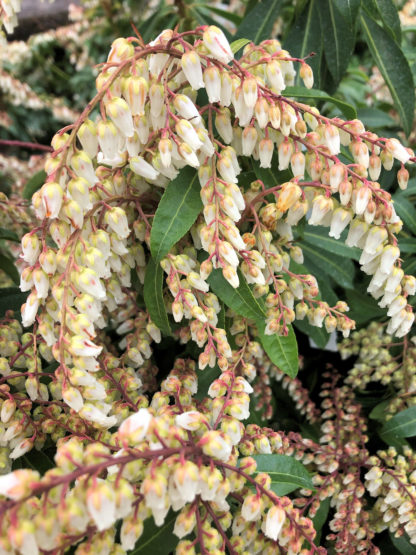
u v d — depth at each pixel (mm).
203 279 152
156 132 149
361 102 393
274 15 261
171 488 107
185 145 139
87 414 131
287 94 168
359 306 255
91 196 147
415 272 255
